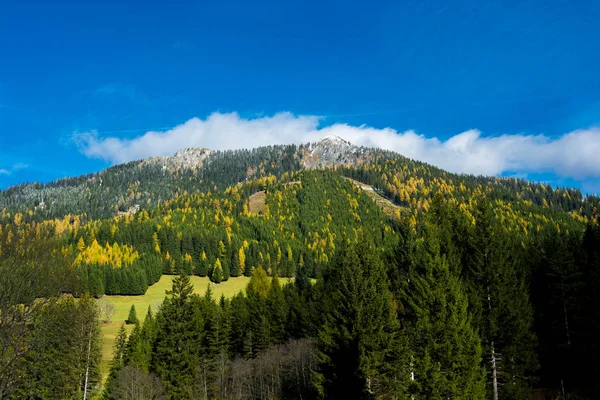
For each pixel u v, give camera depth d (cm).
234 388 6112
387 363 2872
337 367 2853
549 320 4147
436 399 2408
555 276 4109
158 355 5431
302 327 6406
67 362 4969
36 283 1509
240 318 7281
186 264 16038
